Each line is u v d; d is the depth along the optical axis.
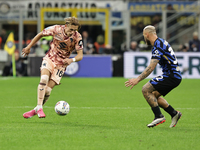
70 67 71.38
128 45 78.06
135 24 85.88
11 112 30.84
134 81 23.02
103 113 30.70
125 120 27.33
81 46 26.11
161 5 86.56
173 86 23.39
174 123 24.19
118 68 71.56
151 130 23.36
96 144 19.42
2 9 81.06
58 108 26.25
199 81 63.44
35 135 21.47
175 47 83.81
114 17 79.19
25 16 78.62
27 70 72.62
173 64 23.30
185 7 86.44
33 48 74.56
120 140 20.38
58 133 22.09
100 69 71.44
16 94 44.62
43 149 18.39
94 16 79.56
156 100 23.61
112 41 80.69
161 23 84.00
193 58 69.06
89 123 26.00
